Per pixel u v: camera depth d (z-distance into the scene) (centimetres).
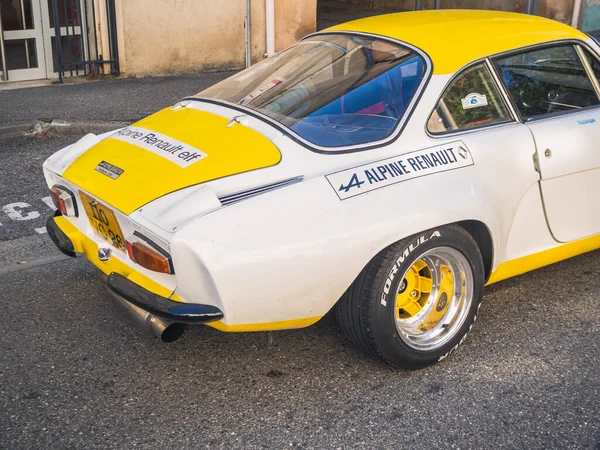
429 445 314
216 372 366
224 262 300
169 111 413
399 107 360
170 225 304
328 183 326
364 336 341
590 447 314
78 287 454
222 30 1073
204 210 308
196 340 395
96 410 335
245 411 336
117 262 352
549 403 344
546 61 411
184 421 328
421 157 350
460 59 377
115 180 344
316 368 370
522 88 399
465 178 358
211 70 1084
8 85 944
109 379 359
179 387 354
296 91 381
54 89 928
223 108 388
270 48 1128
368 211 325
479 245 379
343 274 322
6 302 432
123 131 402
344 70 385
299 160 336
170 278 317
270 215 312
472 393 351
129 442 313
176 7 1020
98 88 942
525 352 386
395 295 338
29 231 537
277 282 310
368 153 343
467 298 369
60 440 313
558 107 415
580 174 411
